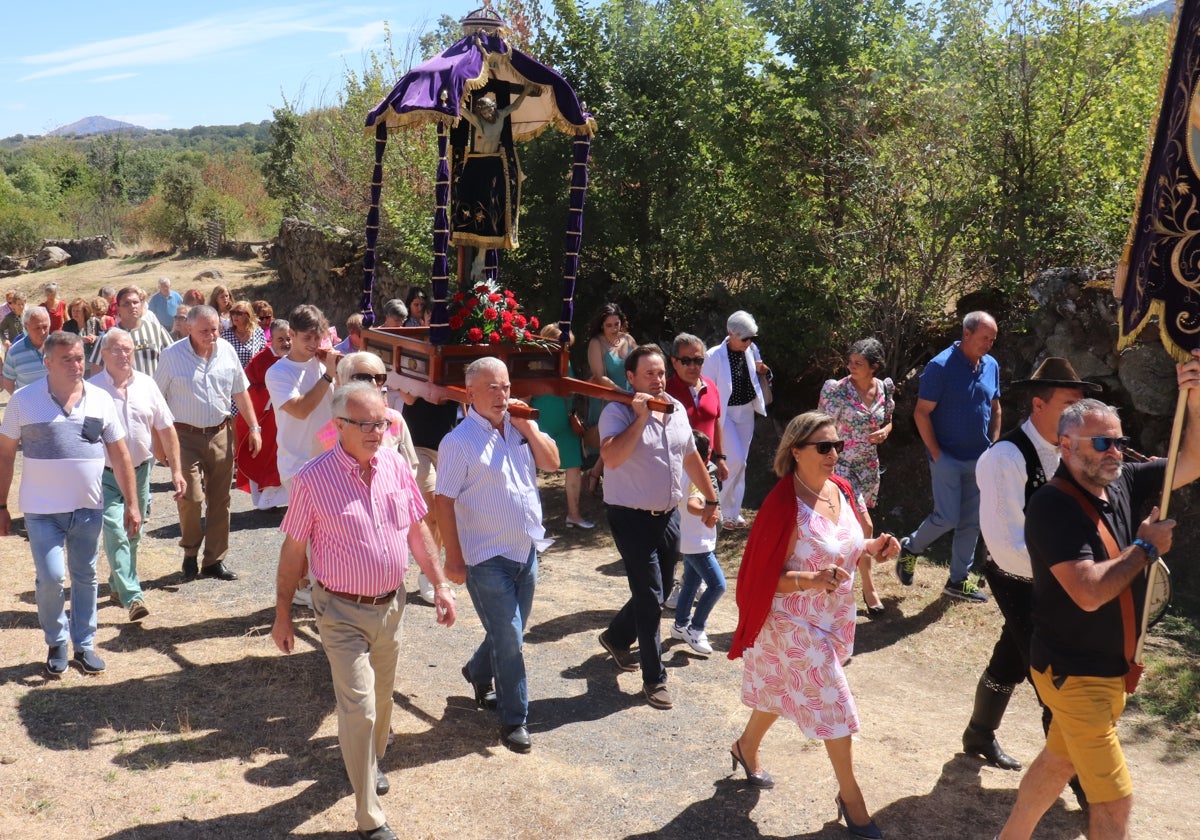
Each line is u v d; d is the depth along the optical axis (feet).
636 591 18.47
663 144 37.83
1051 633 12.35
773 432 34.91
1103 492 12.62
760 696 14.73
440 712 18.17
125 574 21.62
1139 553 11.56
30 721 16.99
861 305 31.78
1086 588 11.66
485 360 16.49
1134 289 12.22
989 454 15.39
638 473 18.10
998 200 30.04
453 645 21.38
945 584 24.52
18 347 31.22
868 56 33.04
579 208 22.24
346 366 18.16
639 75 38.50
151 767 15.74
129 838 13.85
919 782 15.99
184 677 19.07
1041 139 29.94
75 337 18.33
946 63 31.48
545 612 23.75
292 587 14.21
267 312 39.47
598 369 31.24
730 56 35.35
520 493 16.53
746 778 15.94
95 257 104.78
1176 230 11.61
